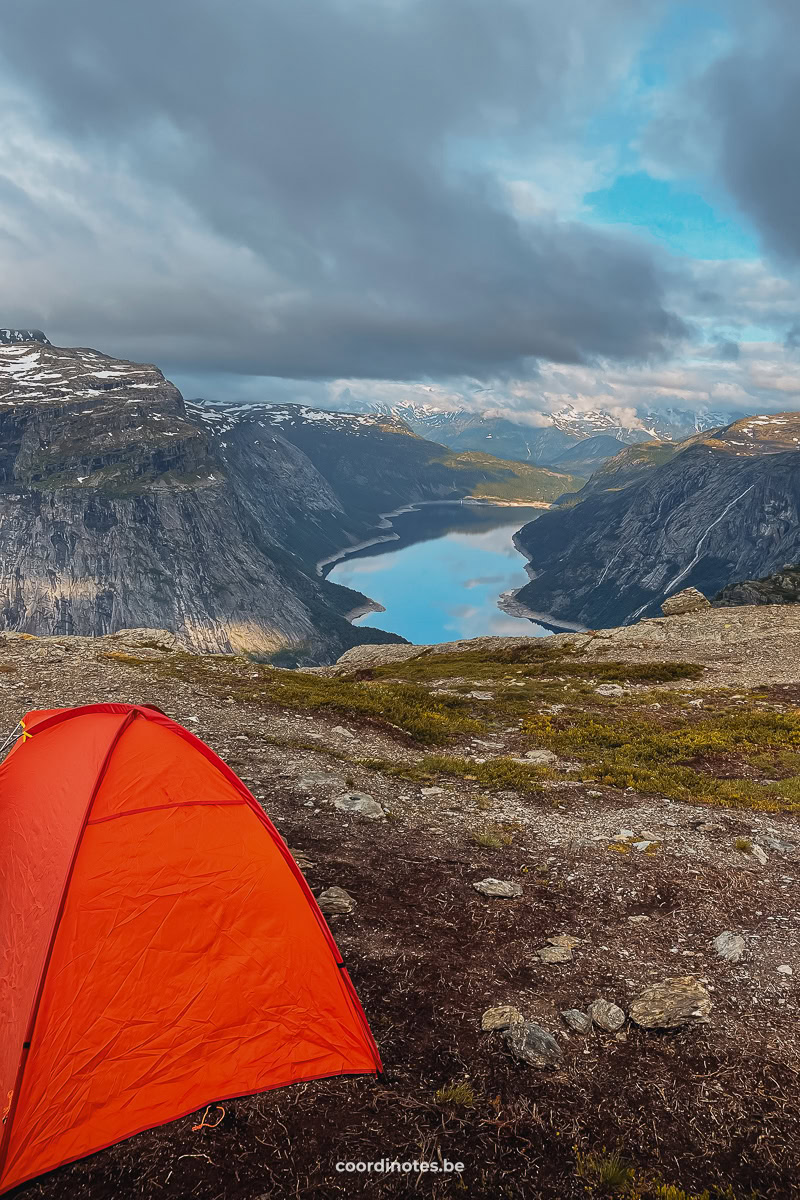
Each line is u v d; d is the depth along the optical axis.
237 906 2.11
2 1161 1.66
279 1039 1.97
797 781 4.94
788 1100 1.95
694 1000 2.29
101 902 2.01
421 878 3.05
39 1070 1.77
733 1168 1.76
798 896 3.09
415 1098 1.89
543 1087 1.95
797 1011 2.31
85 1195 1.63
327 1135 1.78
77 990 1.88
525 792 4.48
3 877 2.19
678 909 2.93
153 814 2.22
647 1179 1.72
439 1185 1.67
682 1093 1.96
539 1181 1.70
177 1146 1.74
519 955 2.54
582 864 3.31
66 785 2.33
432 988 2.31
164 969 1.97
